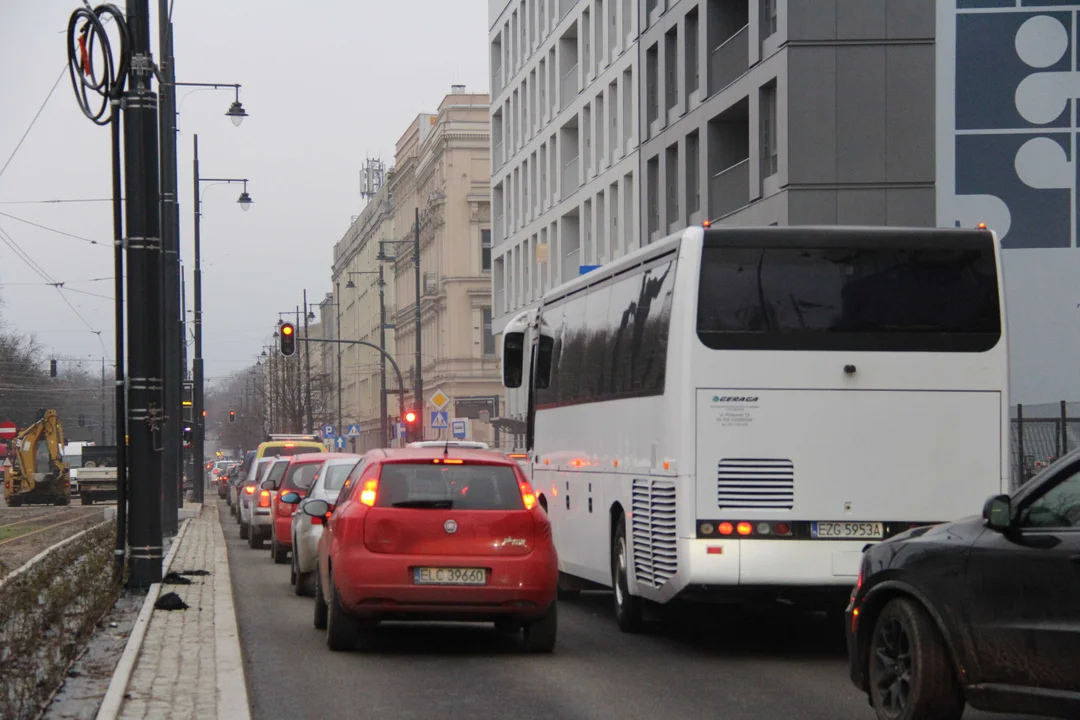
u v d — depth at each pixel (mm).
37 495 67000
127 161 18672
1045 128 34312
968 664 8523
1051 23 34281
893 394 13406
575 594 20875
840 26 34469
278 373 112750
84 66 18047
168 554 27828
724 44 39250
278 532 27156
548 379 20281
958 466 13430
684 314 13383
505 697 11039
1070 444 28719
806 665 13078
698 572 13117
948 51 34406
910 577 8977
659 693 11273
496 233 73875
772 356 13328
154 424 18969
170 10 33406
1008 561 8258
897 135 34500
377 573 13023
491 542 13180
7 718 8898
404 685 11633
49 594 15078
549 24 61156
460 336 87000
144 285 18797
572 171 58438
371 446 122375
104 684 11109
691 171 42625
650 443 14320
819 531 13258
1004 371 13508
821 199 34438
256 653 13602
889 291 13477
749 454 13266
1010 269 34344
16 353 114625
